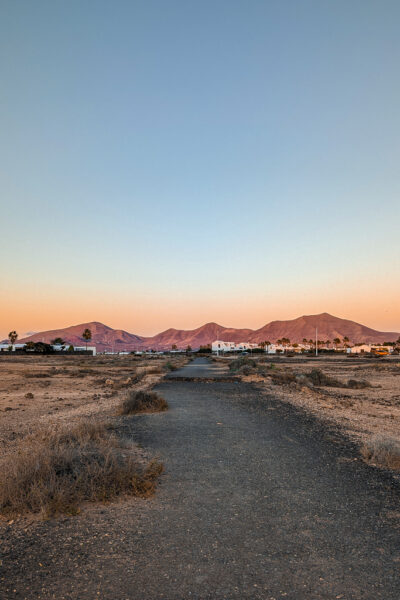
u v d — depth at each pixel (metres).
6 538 5.05
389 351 167.50
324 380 34.12
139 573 4.25
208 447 10.24
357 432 12.65
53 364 67.56
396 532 5.31
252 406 18.36
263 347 199.62
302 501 6.46
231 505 6.27
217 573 4.24
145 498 6.54
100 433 10.76
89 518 5.69
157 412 16.27
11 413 16.94
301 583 4.06
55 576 4.19
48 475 6.59
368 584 4.05
